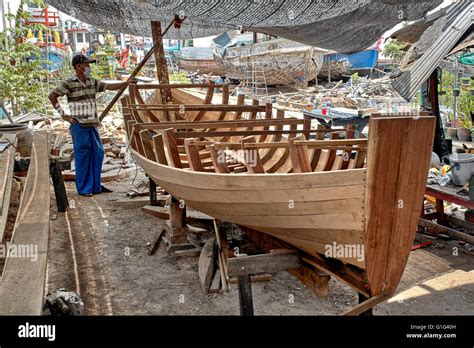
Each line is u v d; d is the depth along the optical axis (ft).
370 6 21.88
